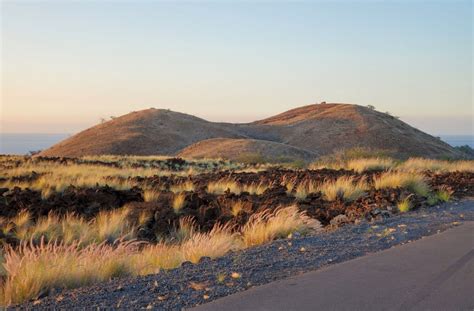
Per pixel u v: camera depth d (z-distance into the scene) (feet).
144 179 78.28
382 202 46.50
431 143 392.88
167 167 121.70
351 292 19.33
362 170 83.56
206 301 19.01
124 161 130.31
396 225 35.40
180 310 18.08
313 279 21.34
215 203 52.16
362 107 443.73
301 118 467.93
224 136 422.00
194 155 261.44
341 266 23.49
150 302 19.01
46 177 74.49
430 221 36.96
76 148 389.80
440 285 20.02
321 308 17.61
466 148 426.10
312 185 58.44
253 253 27.25
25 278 22.09
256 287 20.44
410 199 47.29
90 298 19.79
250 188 61.31
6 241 39.96
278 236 34.42
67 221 44.65
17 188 61.31
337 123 407.44
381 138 372.79
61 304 19.20
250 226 40.32
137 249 35.09
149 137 397.80
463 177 72.02
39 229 42.70
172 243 41.09
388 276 21.47
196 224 45.96
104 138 397.60
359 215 41.60
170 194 60.54
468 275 21.38
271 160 168.76
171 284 21.30
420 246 27.48
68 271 24.18
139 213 49.75
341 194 52.26
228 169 117.60
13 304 20.35
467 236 30.19
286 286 20.39
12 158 122.52
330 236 31.86
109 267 25.73
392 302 18.10
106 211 50.14
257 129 451.94
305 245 28.96
